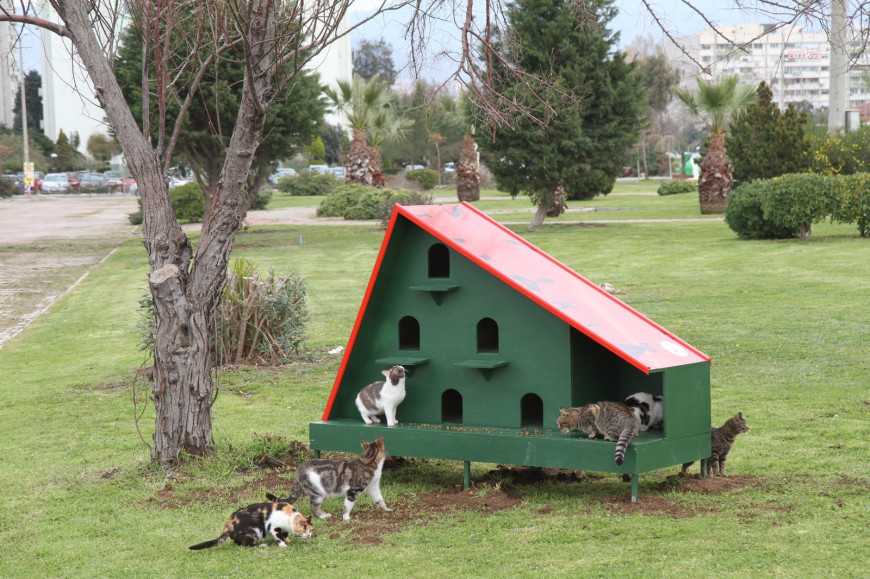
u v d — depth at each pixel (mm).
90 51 7367
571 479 6926
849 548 5141
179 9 7688
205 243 7590
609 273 20562
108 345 15039
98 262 29266
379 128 45188
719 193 36719
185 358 7539
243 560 5434
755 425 8336
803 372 10453
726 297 16266
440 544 5535
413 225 6840
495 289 6598
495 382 6629
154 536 5969
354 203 43688
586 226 33031
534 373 6484
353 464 6043
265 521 5691
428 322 6879
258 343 12852
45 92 82125
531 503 6289
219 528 6090
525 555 5266
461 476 7191
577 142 30703
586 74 29875
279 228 39125
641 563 5043
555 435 6219
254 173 34906
